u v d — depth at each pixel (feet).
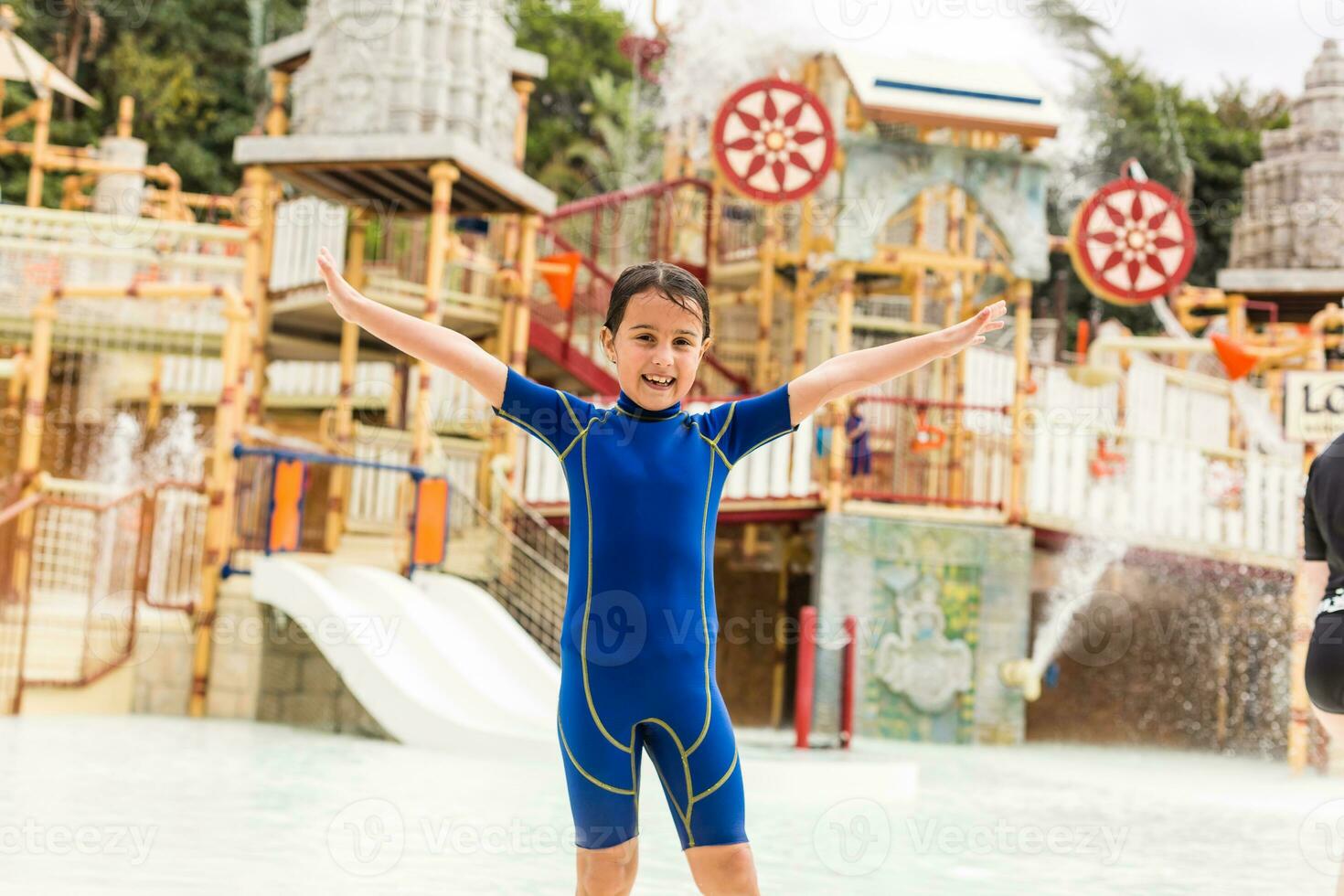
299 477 34.73
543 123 92.58
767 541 48.11
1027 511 40.91
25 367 41.11
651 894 13.02
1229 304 44.50
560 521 42.45
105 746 25.22
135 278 41.24
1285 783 30.83
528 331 46.14
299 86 42.78
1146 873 15.96
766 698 45.42
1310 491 10.45
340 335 51.65
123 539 37.27
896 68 41.06
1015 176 40.70
